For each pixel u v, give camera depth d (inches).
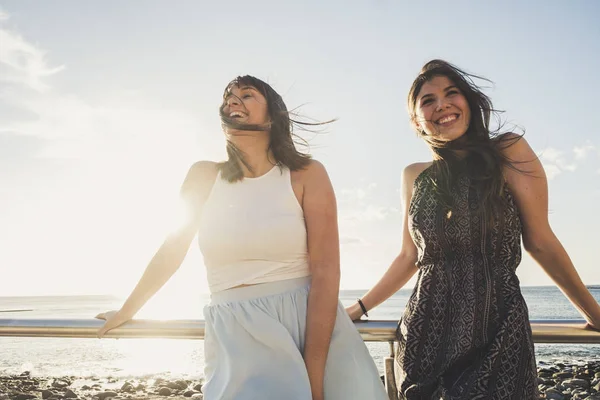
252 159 86.6
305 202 84.2
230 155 87.1
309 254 83.5
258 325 77.9
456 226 77.7
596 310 78.3
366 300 89.9
